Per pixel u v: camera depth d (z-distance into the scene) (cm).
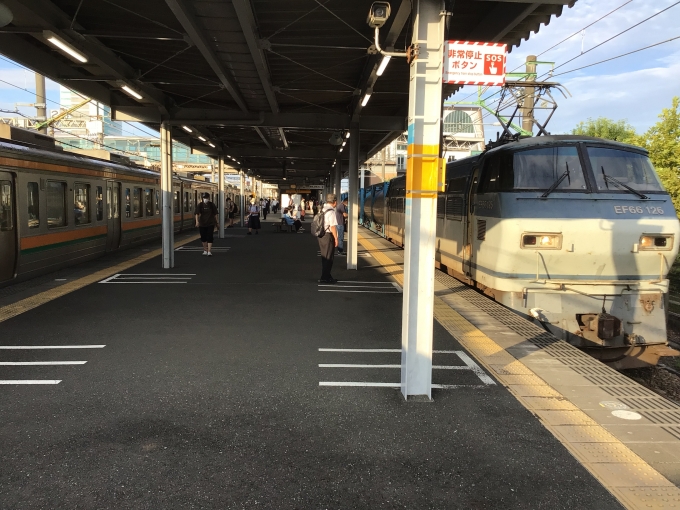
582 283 703
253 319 730
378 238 2338
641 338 705
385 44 746
